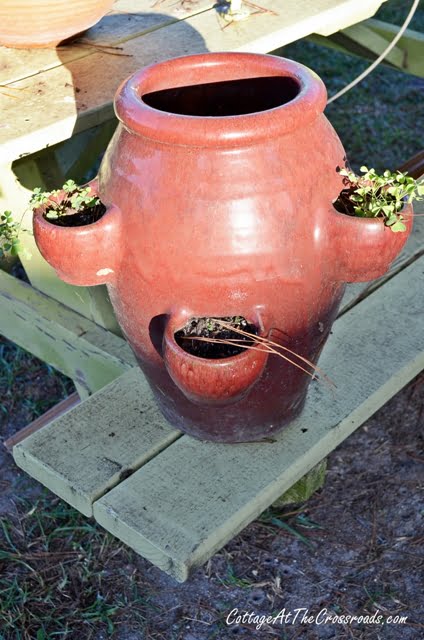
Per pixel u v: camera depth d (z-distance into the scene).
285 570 1.80
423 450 2.05
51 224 1.16
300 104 1.08
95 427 1.39
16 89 1.56
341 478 1.99
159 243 1.11
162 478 1.29
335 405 1.41
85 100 1.51
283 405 1.31
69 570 1.83
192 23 1.77
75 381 1.96
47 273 1.86
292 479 1.33
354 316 1.59
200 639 1.68
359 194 1.18
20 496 2.02
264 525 1.89
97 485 1.28
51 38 1.65
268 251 1.10
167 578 1.81
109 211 1.14
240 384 1.12
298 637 1.67
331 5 1.83
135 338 1.25
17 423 2.25
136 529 1.21
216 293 1.12
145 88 1.18
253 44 1.66
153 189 1.10
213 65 1.22
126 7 1.88
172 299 1.15
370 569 1.79
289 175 1.09
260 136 1.05
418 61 2.35
